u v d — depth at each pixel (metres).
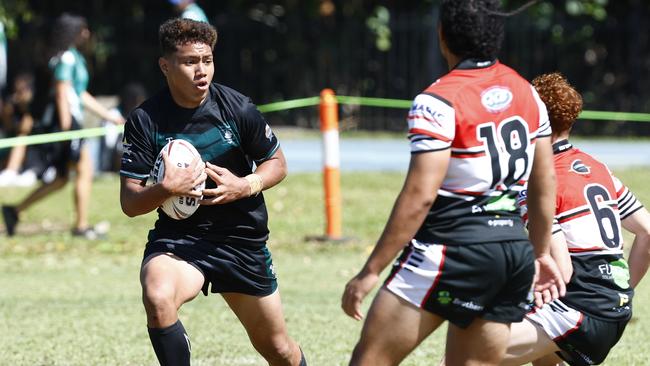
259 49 82.75
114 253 39.22
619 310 17.39
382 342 14.70
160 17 84.56
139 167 17.86
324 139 40.06
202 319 27.94
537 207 15.43
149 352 24.16
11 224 41.59
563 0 80.44
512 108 14.59
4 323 27.34
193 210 17.38
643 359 23.20
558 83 17.92
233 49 82.62
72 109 40.12
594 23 79.69
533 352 17.09
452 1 14.69
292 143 72.31
